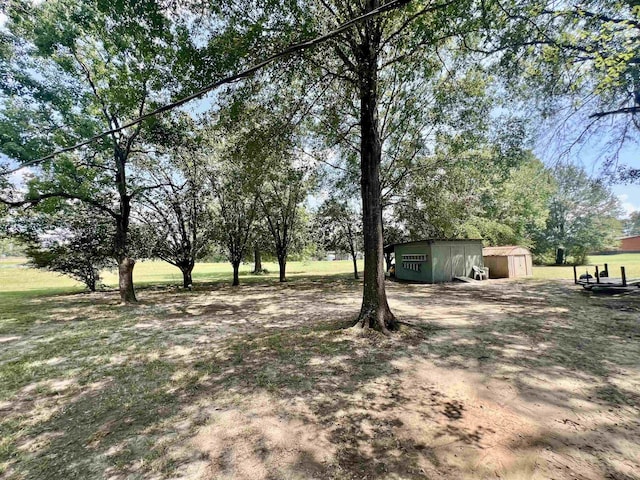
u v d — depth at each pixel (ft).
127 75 29.01
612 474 6.86
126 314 29.68
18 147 26.09
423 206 52.60
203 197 48.19
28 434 9.33
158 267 131.44
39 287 63.52
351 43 17.90
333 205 61.21
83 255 47.80
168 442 8.68
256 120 21.90
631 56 14.88
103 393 12.18
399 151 46.75
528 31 18.80
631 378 12.06
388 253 66.90
